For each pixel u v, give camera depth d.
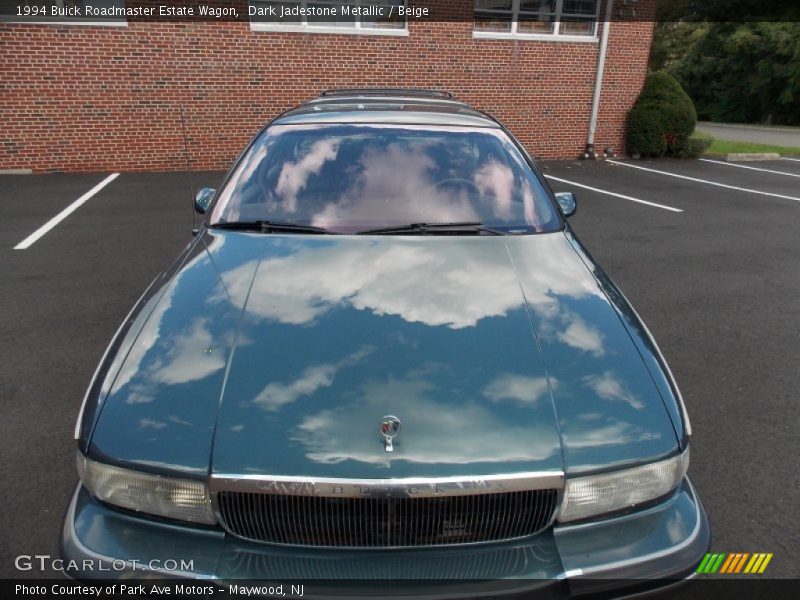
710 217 8.31
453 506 1.68
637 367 2.03
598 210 8.57
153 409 1.82
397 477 1.65
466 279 2.39
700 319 4.84
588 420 1.82
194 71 10.05
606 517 1.77
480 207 2.90
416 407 1.80
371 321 2.12
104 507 1.78
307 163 3.05
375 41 10.80
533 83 12.05
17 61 9.27
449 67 11.39
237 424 1.76
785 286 5.65
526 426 1.78
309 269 2.44
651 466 1.78
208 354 2.00
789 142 20.25
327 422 1.76
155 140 10.20
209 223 2.89
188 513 1.71
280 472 1.66
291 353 1.98
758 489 2.79
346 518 1.67
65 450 2.93
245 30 10.08
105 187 8.98
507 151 3.23
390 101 3.73
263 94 10.48
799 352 4.27
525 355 2.01
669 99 13.12
